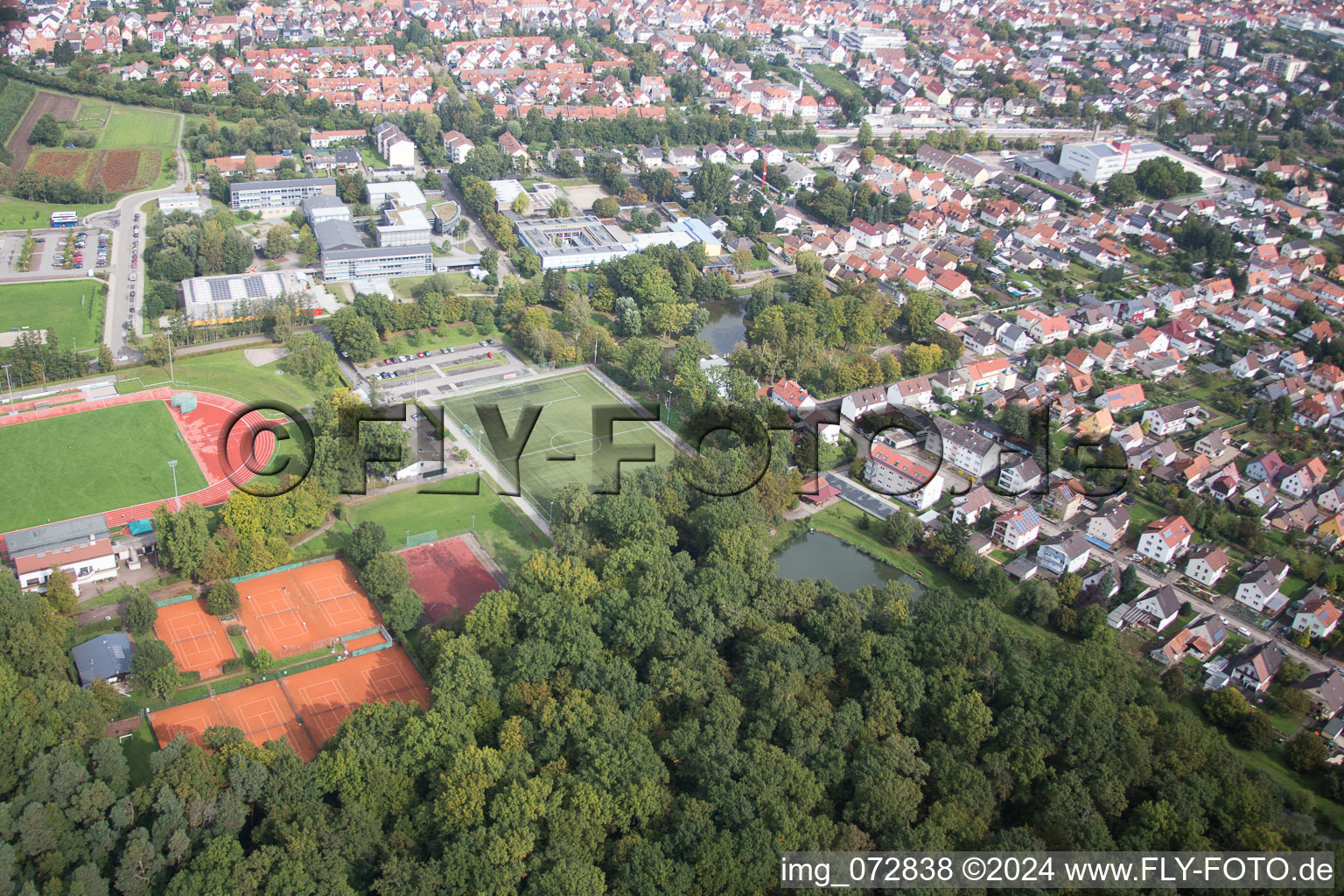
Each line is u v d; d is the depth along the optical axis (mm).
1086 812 192000
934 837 184125
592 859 180750
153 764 187125
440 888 172875
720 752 193875
